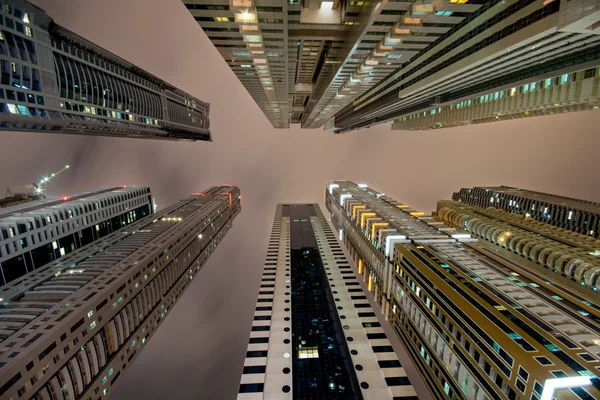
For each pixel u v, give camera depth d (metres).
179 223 156.25
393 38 61.72
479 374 51.34
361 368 82.44
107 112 120.00
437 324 68.06
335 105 148.88
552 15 44.00
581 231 150.25
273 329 101.00
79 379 66.50
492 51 59.28
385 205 176.88
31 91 80.00
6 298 78.94
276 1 49.16
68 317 65.06
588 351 40.72
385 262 109.62
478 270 70.94
